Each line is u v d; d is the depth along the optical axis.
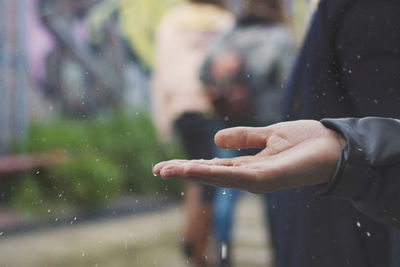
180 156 5.70
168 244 4.05
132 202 5.64
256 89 3.45
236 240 4.23
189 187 3.69
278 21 3.51
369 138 1.29
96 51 7.57
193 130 3.74
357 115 2.03
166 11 7.93
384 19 1.92
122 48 7.90
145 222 4.82
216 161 1.34
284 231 2.16
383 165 1.26
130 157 6.21
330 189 1.29
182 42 4.06
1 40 5.72
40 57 6.70
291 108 2.17
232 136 1.38
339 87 2.04
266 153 1.35
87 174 5.32
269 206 3.05
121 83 7.86
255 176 1.25
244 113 3.50
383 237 2.00
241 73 3.45
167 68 4.05
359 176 1.27
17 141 5.78
